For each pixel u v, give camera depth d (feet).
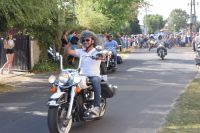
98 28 112.16
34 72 69.41
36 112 35.94
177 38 198.29
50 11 57.57
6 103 40.60
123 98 41.93
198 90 46.06
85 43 30.22
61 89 27.45
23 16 51.62
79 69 30.19
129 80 57.36
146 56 115.55
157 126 30.01
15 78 61.16
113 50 69.36
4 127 30.55
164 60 97.60
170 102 39.42
